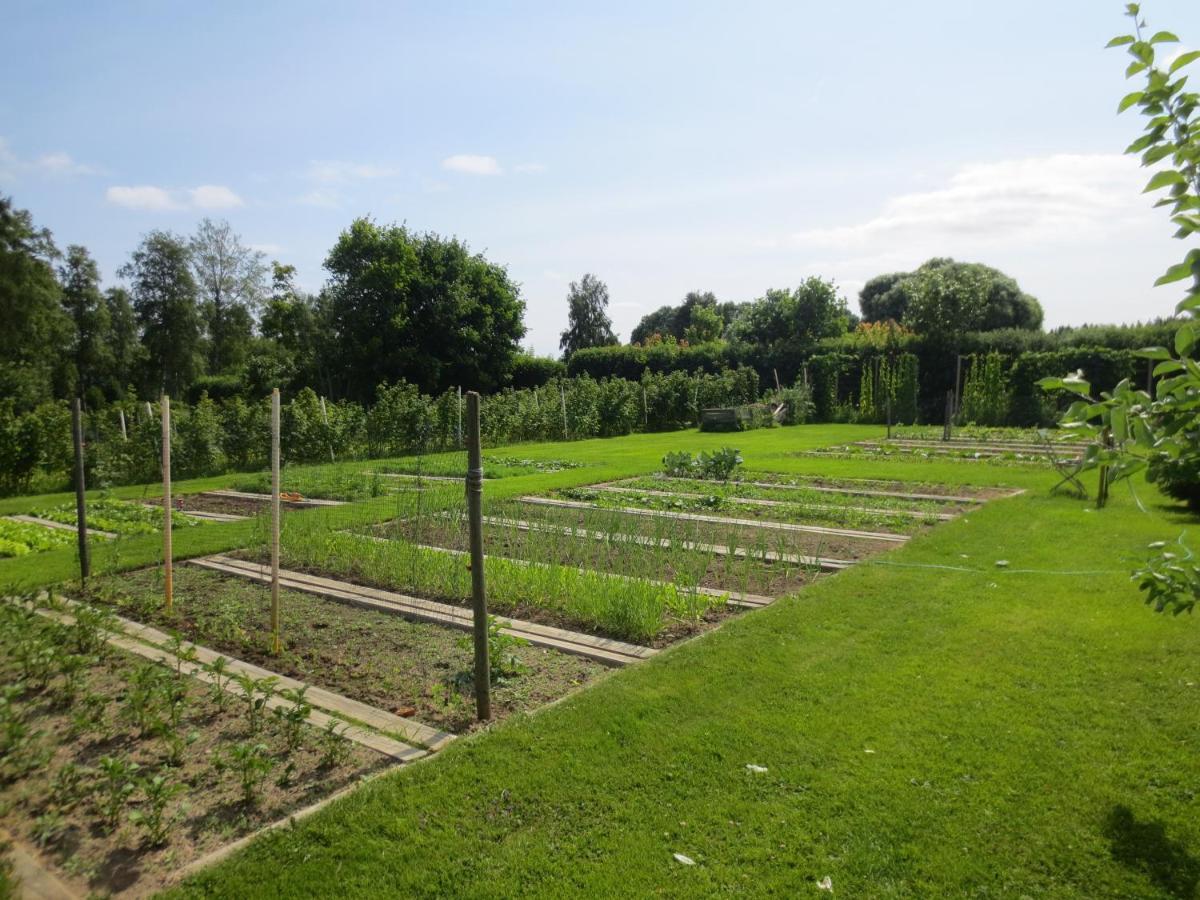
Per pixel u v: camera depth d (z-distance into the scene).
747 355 30.56
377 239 29.91
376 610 5.98
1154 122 2.51
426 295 30.62
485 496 10.84
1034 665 4.41
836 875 2.69
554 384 26.14
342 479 13.35
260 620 5.72
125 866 2.85
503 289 32.59
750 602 5.89
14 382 25.56
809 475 13.21
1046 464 13.84
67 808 3.24
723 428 24.94
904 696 4.07
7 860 2.89
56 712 4.18
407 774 3.38
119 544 8.37
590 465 15.44
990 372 24.47
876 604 5.61
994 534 7.79
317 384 30.36
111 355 44.66
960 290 26.78
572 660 4.87
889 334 28.20
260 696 4.32
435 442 20.06
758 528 8.51
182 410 18.14
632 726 3.79
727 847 2.85
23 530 9.80
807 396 27.80
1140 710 3.83
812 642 4.89
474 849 2.86
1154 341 22.23
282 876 2.72
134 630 5.51
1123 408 2.52
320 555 7.42
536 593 5.97
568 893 2.62
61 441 14.96
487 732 3.78
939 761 3.40
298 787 3.37
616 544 7.35
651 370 32.84
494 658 4.52
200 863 2.84
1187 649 4.55
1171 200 2.48
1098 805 3.06
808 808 3.08
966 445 18.08
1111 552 6.84
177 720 3.92
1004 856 2.77
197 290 48.97
